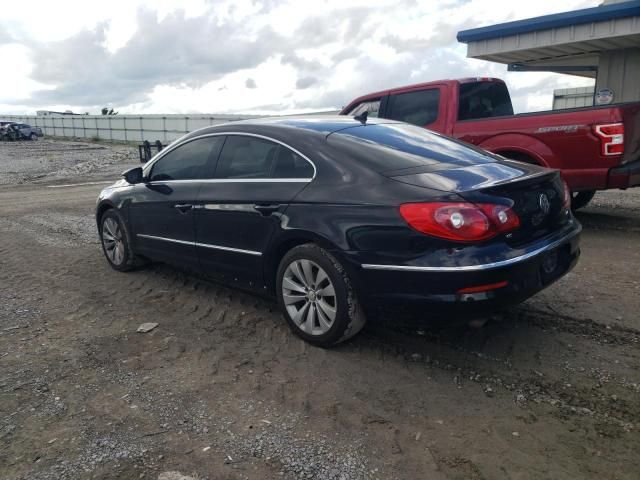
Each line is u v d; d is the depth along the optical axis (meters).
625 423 2.95
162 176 5.29
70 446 2.86
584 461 2.66
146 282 5.66
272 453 2.78
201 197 4.64
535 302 4.69
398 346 3.95
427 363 3.69
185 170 5.02
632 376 3.43
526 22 12.57
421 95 8.10
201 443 2.87
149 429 3.00
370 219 3.49
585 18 11.68
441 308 3.30
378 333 4.17
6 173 20.39
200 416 3.12
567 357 3.70
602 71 13.78
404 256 3.36
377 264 3.46
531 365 3.61
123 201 5.67
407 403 3.21
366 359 3.77
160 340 4.19
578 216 8.42
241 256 4.37
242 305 4.89
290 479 2.59
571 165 6.66
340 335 3.78
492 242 3.26
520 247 3.40
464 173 3.66
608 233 7.20
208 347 4.05
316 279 3.86
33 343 4.17
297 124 4.42
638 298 4.73
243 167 4.46
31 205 11.78
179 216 4.90
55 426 3.05
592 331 4.09
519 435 2.88
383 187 3.55
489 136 7.30
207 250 4.69
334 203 3.69
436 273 3.25
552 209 3.74
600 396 3.22
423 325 3.47
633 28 11.23
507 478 2.56
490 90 8.31
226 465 2.69
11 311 4.88
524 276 3.38
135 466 2.69
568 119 6.61
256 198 4.15
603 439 2.82
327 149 3.97
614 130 6.28
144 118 48.31
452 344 3.95
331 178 3.81
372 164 3.77
